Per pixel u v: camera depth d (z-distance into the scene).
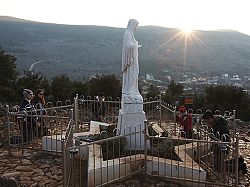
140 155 8.80
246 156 10.61
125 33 10.08
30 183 7.90
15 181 7.26
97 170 7.76
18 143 10.80
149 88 24.83
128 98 9.94
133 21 10.12
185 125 11.23
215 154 8.73
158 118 15.80
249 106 21.73
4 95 21.67
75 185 7.90
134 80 10.08
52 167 8.97
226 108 21.52
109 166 7.90
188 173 8.00
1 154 10.02
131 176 8.24
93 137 10.11
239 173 8.82
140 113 9.93
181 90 24.47
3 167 8.93
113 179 7.98
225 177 7.98
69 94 22.91
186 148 9.49
